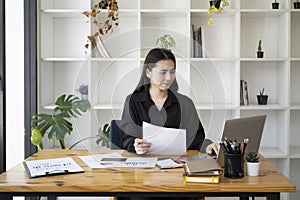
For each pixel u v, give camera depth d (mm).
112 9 3672
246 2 4352
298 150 4273
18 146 3881
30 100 3922
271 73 4430
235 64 4117
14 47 3793
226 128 2158
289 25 4004
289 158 4039
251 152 2145
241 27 4391
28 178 2090
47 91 4219
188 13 3992
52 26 4363
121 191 1971
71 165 2301
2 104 3488
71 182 2014
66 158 2475
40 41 3980
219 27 4387
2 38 3479
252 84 4426
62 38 4406
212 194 1970
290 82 4422
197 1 4363
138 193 1991
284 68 4105
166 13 4094
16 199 3898
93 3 4367
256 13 4121
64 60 4027
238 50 4043
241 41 4398
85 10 4000
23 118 3914
